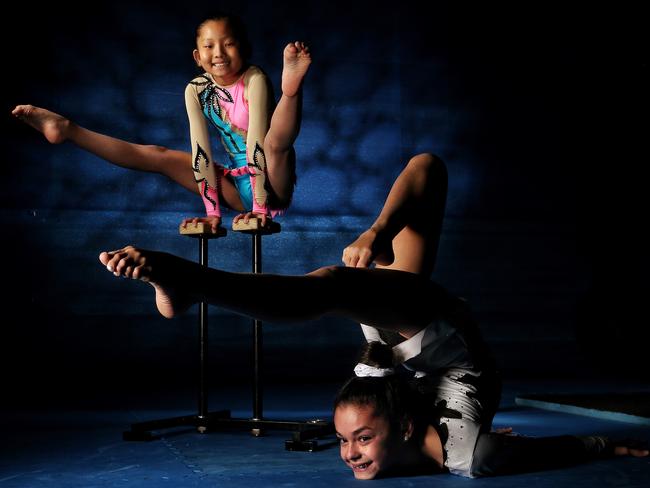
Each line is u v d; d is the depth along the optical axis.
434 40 7.46
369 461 2.39
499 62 7.59
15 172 6.48
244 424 3.43
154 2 6.86
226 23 3.27
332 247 7.15
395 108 7.36
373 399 2.37
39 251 6.48
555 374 6.25
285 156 3.24
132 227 6.72
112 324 6.53
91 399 4.89
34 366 6.32
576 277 7.61
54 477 2.56
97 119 6.70
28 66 6.55
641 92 7.73
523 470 2.51
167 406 4.55
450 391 2.46
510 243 7.52
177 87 6.89
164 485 2.42
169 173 3.43
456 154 7.48
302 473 2.59
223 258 6.92
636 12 7.74
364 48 7.31
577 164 7.71
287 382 5.90
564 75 7.70
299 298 1.73
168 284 1.55
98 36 6.73
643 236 7.63
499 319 7.38
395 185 2.32
